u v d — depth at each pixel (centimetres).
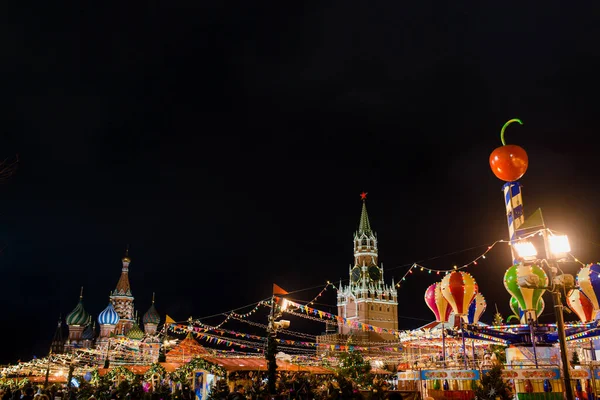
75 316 11444
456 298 2888
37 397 2056
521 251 1533
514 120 2944
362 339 11669
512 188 3017
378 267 14200
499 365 1831
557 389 2216
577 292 2759
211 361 3175
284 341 4447
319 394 2448
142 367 4122
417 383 2716
